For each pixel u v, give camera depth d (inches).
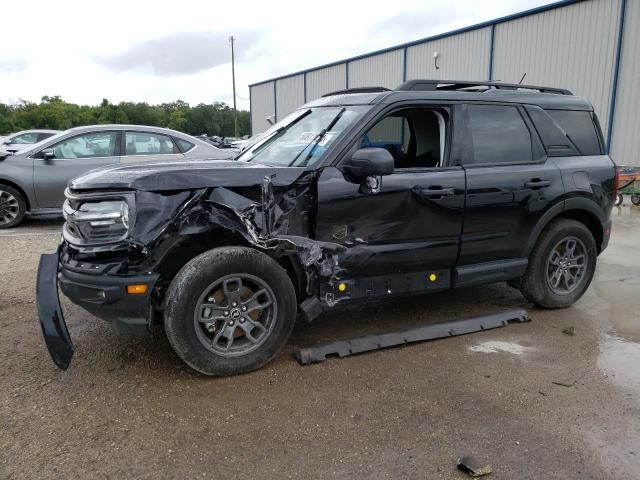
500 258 180.2
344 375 143.1
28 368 143.3
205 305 134.4
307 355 149.1
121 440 112.5
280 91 1302.9
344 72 1052.5
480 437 115.5
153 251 128.3
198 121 3887.8
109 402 127.0
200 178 133.4
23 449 108.5
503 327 180.2
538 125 186.4
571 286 199.0
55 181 338.0
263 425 119.0
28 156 336.2
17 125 3024.1
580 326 182.2
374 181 148.9
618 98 571.2
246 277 137.3
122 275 127.0
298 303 153.9
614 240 333.1
